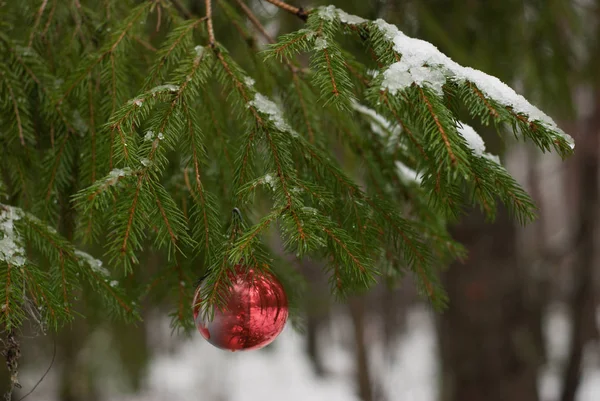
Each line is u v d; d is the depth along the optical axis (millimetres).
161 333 5691
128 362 3152
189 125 1150
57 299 1158
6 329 1107
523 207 1126
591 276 4539
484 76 1123
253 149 1163
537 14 2223
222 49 1188
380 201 1207
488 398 3131
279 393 7445
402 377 6695
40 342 3660
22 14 1288
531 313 4047
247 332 1121
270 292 1124
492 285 3104
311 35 1146
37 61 1241
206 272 1142
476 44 2234
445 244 1334
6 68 1227
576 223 4770
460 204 1146
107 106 1208
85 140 1214
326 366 8188
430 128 1093
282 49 1136
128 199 1110
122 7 1300
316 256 1263
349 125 1306
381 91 1094
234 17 1323
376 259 1266
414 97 1105
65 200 1258
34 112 1263
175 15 1272
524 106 1104
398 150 1301
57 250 1184
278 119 1170
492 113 1099
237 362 8422
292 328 1441
